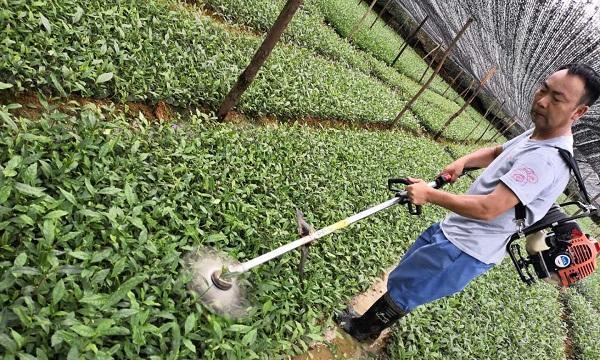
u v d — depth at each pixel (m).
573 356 7.48
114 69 3.89
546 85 2.56
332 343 3.53
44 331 2.07
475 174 11.26
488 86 16.23
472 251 2.99
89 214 2.57
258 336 2.91
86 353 2.07
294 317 3.29
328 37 9.28
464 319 4.85
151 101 4.18
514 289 6.79
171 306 2.54
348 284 4.02
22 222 2.37
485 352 4.74
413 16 14.68
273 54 6.43
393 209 5.72
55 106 3.18
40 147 2.85
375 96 8.87
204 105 4.72
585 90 2.42
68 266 2.30
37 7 3.75
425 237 3.36
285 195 4.15
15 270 2.11
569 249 2.89
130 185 3.05
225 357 2.61
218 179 3.77
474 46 14.28
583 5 11.70
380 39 12.96
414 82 13.67
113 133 3.41
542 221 2.88
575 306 8.88
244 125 5.04
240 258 3.31
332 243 4.16
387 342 3.97
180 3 5.74
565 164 2.60
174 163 3.59
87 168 2.97
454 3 12.79
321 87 6.97
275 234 3.63
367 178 5.73
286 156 4.76
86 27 4.04
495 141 18.08
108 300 2.24
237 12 6.80
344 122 7.25
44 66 3.46
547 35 12.99
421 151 8.71
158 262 2.68
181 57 4.69
